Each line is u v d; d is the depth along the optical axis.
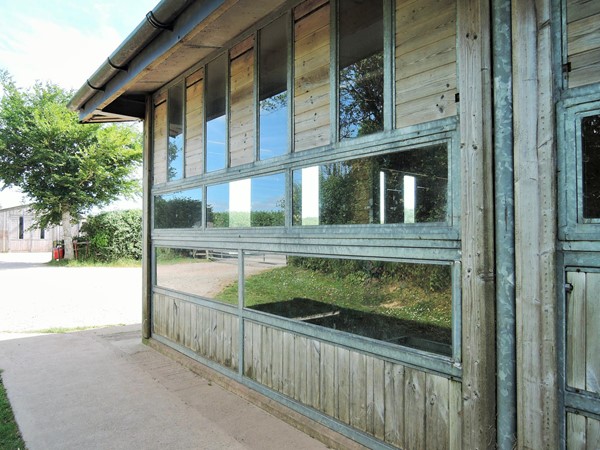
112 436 2.40
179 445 2.29
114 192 16.45
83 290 9.10
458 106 1.68
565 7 1.39
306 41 2.50
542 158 1.43
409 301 1.92
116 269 14.00
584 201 1.35
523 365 1.46
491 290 1.56
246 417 2.63
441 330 1.77
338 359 2.27
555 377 1.39
